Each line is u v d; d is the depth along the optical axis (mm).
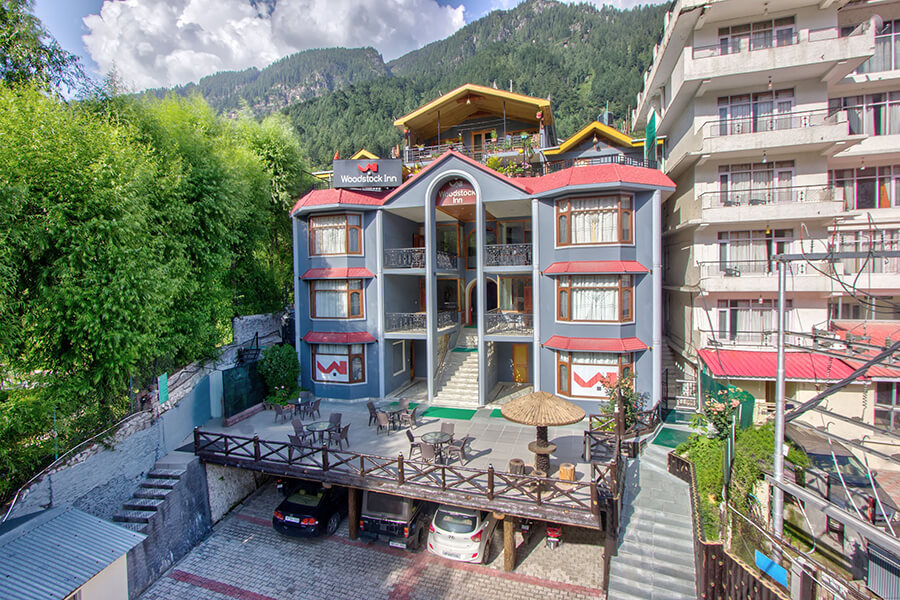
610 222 17297
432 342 20047
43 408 11672
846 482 12250
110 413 13750
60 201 11867
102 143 12789
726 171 19500
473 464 13898
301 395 19953
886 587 9734
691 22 18844
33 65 15359
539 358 18859
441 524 12195
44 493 10953
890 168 19469
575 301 17969
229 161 20531
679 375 23141
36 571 9234
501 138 27031
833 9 17984
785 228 18969
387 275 20953
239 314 22484
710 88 19391
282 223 28312
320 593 11453
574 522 10742
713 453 13617
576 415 12078
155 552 12055
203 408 17656
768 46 18703
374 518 12891
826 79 18266
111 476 12672
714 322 19672
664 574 10570
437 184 19562
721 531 11117
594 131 26016
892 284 18156
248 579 11992
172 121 18062
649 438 15844
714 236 19641
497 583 11562
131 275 12875
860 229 19062
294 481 15023
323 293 20875
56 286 11805
